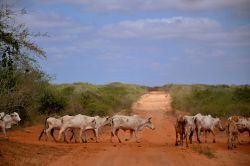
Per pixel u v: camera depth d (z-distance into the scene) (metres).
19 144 29.59
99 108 55.75
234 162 25.77
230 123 31.53
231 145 31.28
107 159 25.67
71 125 34.69
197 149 30.00
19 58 28.52
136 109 67.50
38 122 46.47
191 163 24.73
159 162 24.83
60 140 35.78
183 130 33.12
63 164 24.11
